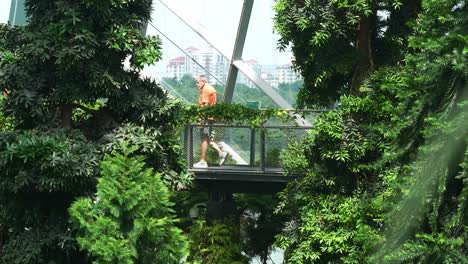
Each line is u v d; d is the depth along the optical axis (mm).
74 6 13328
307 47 14719
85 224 12414
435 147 9328
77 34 13227
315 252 14383
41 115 13625
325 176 14656
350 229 13961
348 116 14266
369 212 13242
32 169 12914
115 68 14008
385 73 14156
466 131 9219
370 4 13914
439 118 9414
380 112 13961
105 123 14250
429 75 9773
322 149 14391
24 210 13750
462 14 9828
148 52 13898
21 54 13430
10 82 13570
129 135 13828
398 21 14664
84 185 13367
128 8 14219
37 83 13641
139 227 12430
